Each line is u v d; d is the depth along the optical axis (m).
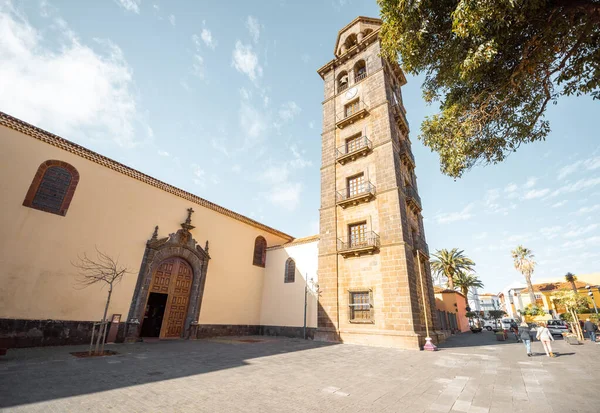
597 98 7.33
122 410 4.55
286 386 6.27
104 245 13.70
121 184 15.05
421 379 7.17
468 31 6.74
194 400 5.16
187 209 18.14
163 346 12.52
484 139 8.81
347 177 19.48
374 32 21.23
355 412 4.76
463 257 36.59
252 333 20.39
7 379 5.93
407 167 20.94
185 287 17.17
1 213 10.94
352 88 22.06
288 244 21.97
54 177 12.68
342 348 13.12
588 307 32.84
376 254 16.14
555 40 7.05
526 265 43.22
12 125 11.66
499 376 7.55
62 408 4.52
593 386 6.46
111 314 13.36
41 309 11.32
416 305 14.70
